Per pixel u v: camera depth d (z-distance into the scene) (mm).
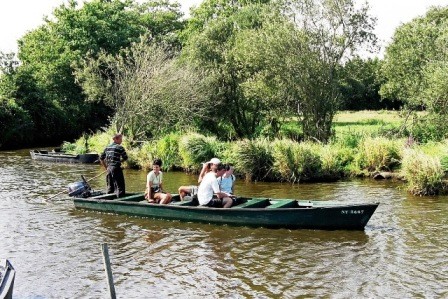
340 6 22703
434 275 9078
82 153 28297
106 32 44438
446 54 22047
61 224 13086
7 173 22406
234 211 12375
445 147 18031
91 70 30812
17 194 17219
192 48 27156
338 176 19312
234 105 26953
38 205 15359
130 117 26438
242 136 27484
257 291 8570
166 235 11984
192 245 11180
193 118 26891
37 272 9648
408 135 23156
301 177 18906
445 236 11336
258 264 9891
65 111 41812
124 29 46656
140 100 26141
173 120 26531
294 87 23297
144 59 27234
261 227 12344
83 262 10195
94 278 9320
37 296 8539
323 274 9266
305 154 18969
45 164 25656
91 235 12070
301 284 8828
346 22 22891
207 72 26328
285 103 23906
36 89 40062
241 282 8992
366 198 15508
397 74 23734
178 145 22375
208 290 8664
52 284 9055
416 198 15352
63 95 41938
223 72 26219
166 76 26031
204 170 13898
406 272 9250
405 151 17984
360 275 9172
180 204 13281
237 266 9805
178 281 9109
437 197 15414
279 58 23062
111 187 15055
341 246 10836
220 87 26406
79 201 14539
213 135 27312
